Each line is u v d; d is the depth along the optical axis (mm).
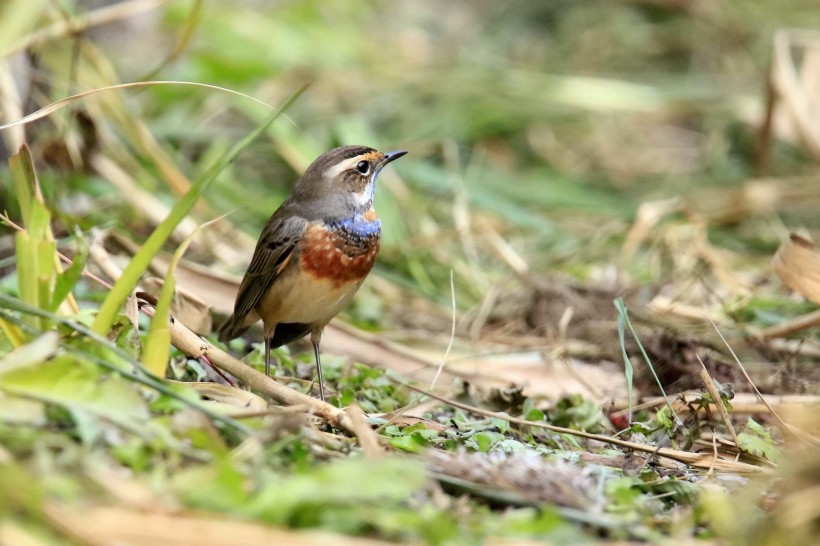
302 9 23547
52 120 14352
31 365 7227
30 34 12336
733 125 19500
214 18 21266
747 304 13016
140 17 21141
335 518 6527
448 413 10289
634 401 10852
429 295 14508
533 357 12180
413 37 24047
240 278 13000
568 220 17203
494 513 7312
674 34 23406
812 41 17156
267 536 6152
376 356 11945
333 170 10492
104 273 11055
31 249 8375
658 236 15438
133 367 8094
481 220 15734
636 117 20281
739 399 10383
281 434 7523
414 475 6777
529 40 24484
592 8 24656
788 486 7414
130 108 15789
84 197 14055
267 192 16547
